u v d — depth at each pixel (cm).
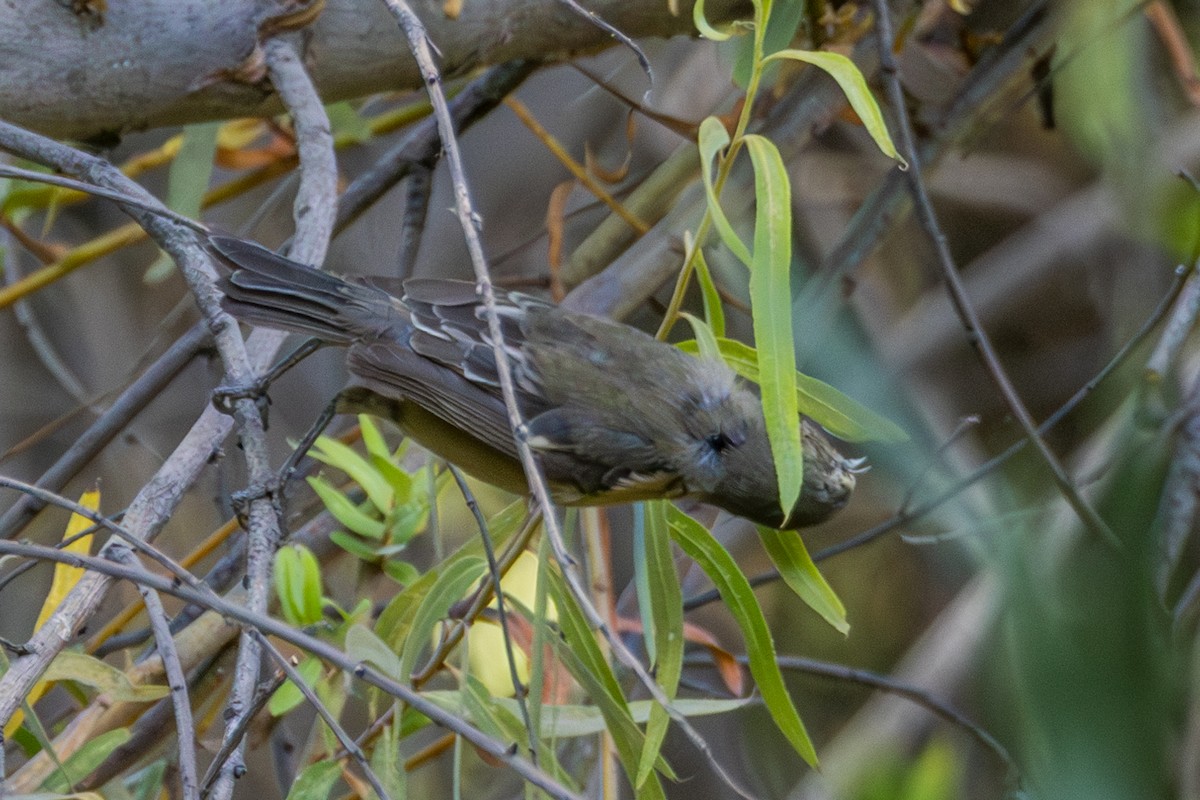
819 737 1265
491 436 703
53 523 1207
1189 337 1118
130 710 828
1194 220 1096
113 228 1332
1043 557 791
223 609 523
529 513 684
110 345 1302
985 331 1363
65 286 1307
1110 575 771
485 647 863
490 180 1332
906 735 1002
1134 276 1294
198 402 1278
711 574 712
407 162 1053
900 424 1202
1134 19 1129
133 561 600
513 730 712
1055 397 1374
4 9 782
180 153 973
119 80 803
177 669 541
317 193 779
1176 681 795
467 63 918
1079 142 1145
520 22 916
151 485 652
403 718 733
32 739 746
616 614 905
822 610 732
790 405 579
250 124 1132
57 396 1286
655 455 707
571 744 915
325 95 882
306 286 721
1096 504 848
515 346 727
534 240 1141
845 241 1073
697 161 1038
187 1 801
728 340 738
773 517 734
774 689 698
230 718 546
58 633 569
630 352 736
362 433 968
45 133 819
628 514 1255
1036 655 764
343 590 1000
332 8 854
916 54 1233
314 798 675
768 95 1055
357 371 698
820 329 1055
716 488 729
